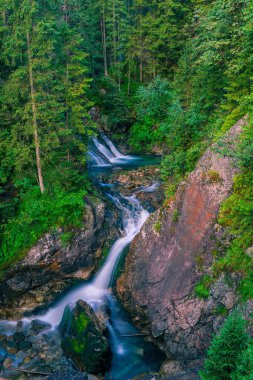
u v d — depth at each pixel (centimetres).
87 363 1429
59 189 1964
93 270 1947
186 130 1991
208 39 1850
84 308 1593
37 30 1631
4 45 1798
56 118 1866
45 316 1798
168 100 3328
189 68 2752
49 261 1838
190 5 3738
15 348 1557
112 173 2664
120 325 1680
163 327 1494
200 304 1361
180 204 1538
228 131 1439
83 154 2230
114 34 3738
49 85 1855
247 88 1558
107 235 2025
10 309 1817
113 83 3547
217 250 1373
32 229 1848
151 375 1391
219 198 1375
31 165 1967
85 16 3503
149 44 3747
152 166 2775
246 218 1268
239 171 1341
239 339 853
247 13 1402
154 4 3741
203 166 1459
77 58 1902
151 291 1575
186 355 1402
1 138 1908
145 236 1695
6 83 1858
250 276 1227
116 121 3409
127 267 1762
